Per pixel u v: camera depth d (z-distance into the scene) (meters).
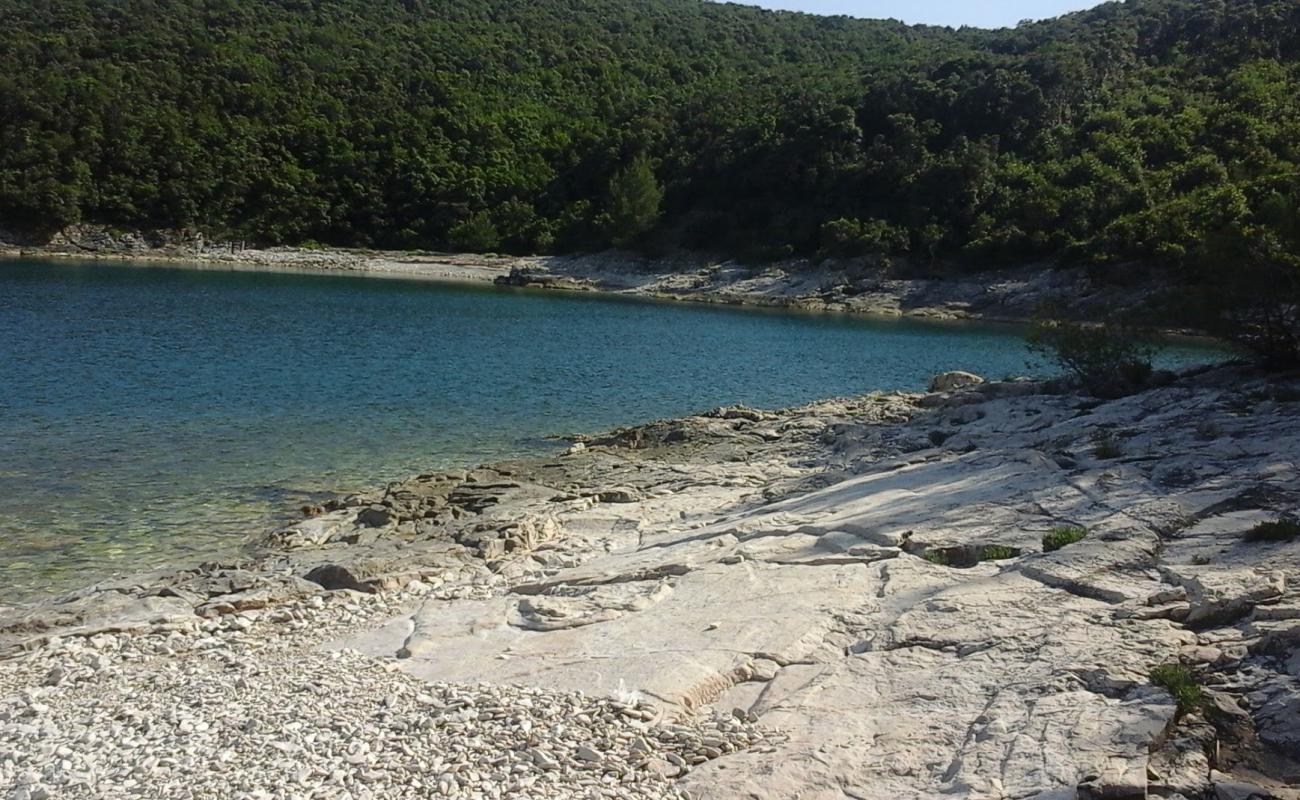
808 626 10.43
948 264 87.56
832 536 13.70
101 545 16.64
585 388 36.28
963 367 47.88
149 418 26.44
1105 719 7.41
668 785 7.43
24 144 96.19
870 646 9.80
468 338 49.16
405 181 112.50
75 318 46.72
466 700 9.08
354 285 81.62
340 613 13.10
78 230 96.44
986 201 89.38
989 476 16.17
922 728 7.92
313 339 44.59
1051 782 6.74
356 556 15.83
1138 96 99.62
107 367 33.59
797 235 97.25
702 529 16.02
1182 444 16.86
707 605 11.58
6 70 103.44
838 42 176.62
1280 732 7.14
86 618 12.82
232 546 16.88
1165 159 85.62
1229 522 11.84
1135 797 6.42
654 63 152.75
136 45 118.75
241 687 9.96
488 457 24.47
